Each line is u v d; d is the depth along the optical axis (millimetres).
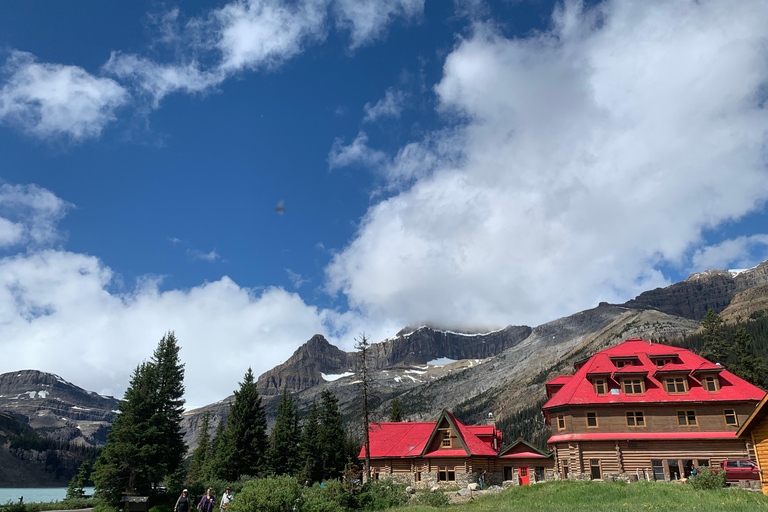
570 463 55812
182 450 72750
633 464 53875
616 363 61031
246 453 80375
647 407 55844
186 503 30203
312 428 92000
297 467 87500
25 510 59844
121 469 57969
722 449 52469
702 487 35344
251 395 84250
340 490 40594
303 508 27984
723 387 55500
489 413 76375
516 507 34281
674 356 59625
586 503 34344
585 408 57094
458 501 46531
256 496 27266
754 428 30844
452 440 64500
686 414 54875
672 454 53375
